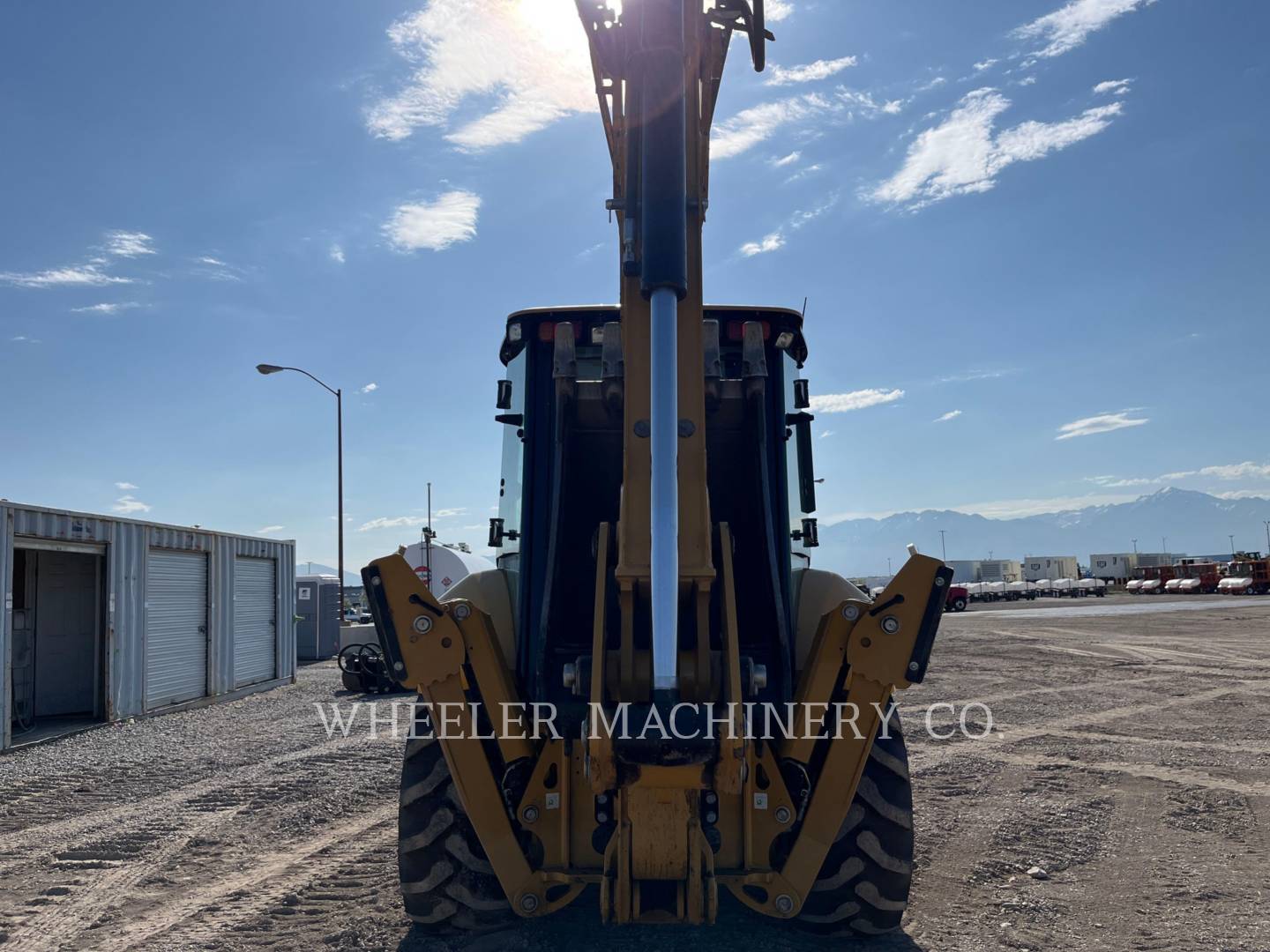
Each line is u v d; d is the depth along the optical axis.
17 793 8.23
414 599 3.75
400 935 4.30
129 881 5.40
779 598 3.97
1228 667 17.61
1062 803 7.02
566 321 4.42
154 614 13.96
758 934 4.23
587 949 4.04
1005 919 4.54
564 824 3.79
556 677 4.03
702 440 3.42
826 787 3.68
